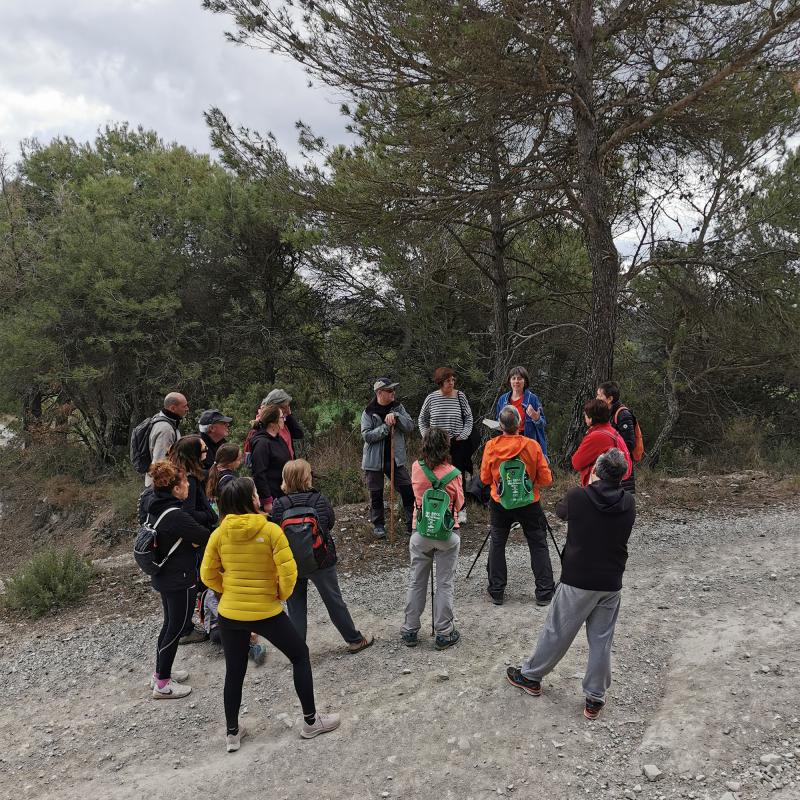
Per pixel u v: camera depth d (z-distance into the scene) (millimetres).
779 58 7324
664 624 4914
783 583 5484
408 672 4465
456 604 5570
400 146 8367
